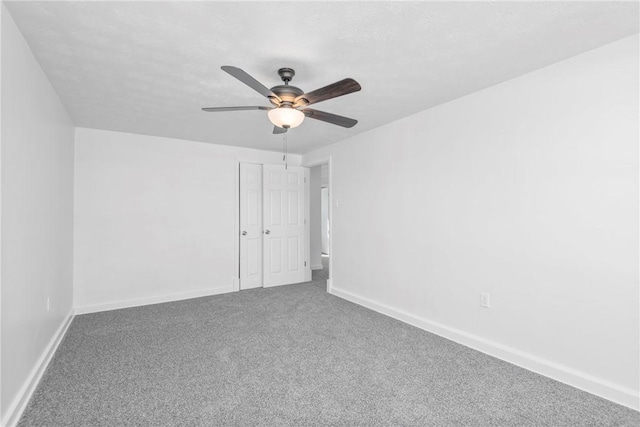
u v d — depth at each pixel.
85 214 3.71
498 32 1.80
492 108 2.56
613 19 1.69
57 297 2.80
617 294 1.92
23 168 1.86
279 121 2.21
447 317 2.93
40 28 1.75
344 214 4.30
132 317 3.51
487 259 2.61
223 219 4.65
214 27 1.74
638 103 1.84
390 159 3.56
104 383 2.12
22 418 1.75
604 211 1.97
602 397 1.96
